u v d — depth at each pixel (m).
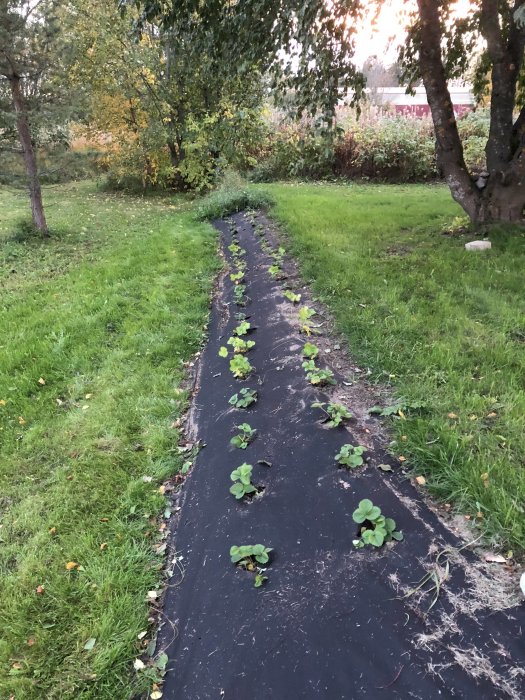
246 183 14.72
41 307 5.89
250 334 4.55
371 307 4.41
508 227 6.44
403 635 1.74
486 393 3.05
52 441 3.42
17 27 7.98
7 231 10.16
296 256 6.30
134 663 1.93
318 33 4.97
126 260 7.51
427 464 2.49
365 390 3.28
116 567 2.36
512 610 1.73
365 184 16.03
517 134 6.45
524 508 2.13
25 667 1.94
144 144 15.51
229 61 5.49
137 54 13.69
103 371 4.30
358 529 2.21
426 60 6.41
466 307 4.26
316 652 1.77
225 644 1.91
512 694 1.50
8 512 2.82
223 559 2.29
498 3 5.90
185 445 3.30
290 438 2.93
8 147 9.34
